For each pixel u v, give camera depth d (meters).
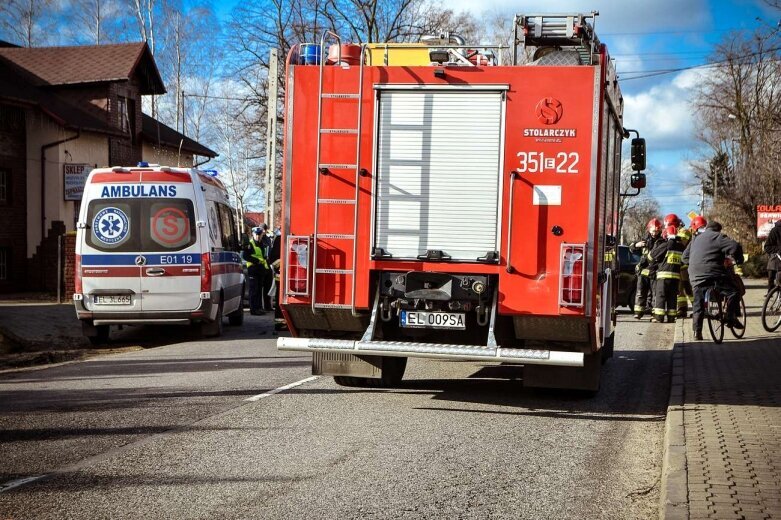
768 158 40.94
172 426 7.40
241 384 9.81
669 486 5.37
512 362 7.65
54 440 6.83
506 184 8.02
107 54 35.66
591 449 6.86
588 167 7.88
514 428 7.61
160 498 5.27
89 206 14.56
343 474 5.90
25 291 30.00
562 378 8.84
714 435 6.93
